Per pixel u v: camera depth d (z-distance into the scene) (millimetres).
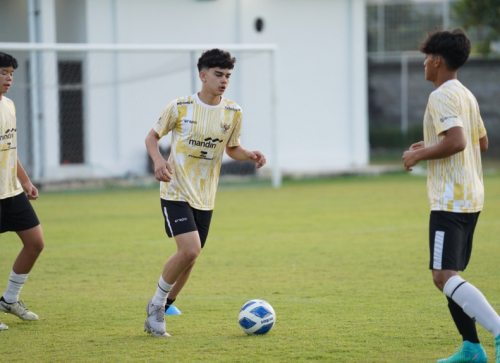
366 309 22875
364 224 43344
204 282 27891
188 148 19984
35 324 21438
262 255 33719
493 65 88312
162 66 69938
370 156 90250
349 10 78062
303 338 19375
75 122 69312
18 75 69188
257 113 74000
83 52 67812
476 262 31000
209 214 20719
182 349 18422
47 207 52594
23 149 69500
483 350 16625
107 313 22844
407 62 93125
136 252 35000
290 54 75938
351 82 78688
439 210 16578
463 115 16516
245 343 18922
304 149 77062
